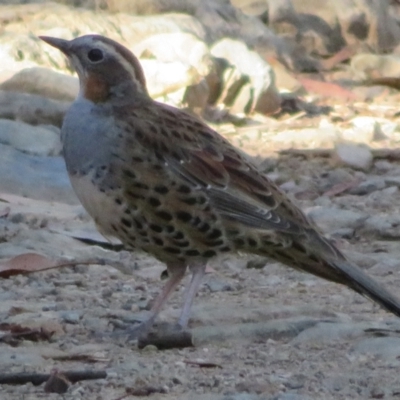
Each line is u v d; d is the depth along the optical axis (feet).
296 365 30.55
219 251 34.81
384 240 48.01
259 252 35.06
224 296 38.37
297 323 33.76
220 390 28.19
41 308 35.99
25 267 40.01
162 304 34.73
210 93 70.74
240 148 64.03
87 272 41.04
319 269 34.60
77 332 33.81
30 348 32.01
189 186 34.14
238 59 71.97
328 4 86.12
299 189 56.29
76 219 48.14
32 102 61.46
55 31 71.20
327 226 48.98
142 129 34.14
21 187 51.67
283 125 70.13
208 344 32.89
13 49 67.62
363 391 28.32
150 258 43.37
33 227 46.39
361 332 33.19
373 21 87.35
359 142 65.92
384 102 78.23
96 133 34.14
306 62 83.25
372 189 56.95
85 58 34.99
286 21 84.12
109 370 29.86
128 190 34.01
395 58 84.58
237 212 34.42
